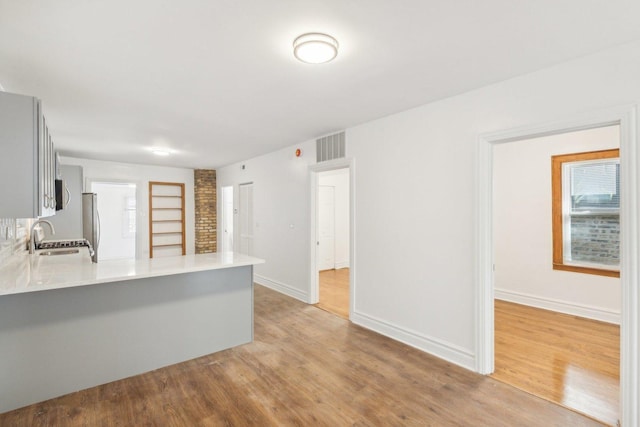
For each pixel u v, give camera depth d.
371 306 3.73
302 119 3.63
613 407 2.25
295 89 2.73
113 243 7.32
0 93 1.92
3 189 1.93
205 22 1.75
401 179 3.35
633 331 1.95
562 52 2.10
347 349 3.22
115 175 6.88
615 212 3.90
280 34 1.88
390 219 3.48
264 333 3.65
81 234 5.30
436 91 2.78
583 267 4.07
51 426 2.08
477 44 2.00
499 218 4.86
